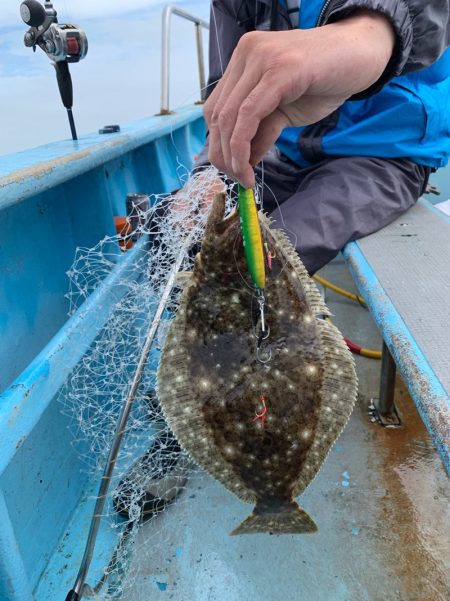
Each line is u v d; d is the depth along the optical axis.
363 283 0.69
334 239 0.82
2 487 0.62
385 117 0.90
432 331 0.55
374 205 0.86
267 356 0.48
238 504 0.80
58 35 0.76
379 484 0.82
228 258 0.47
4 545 0.46
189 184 0.73
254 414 0.49
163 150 1.25
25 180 0.57
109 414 0.81
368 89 0.54
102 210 0.92
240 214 0.40
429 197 1.62
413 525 0.75
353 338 1.23
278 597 0.66
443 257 0.75
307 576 0.69
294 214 0.85
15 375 0.67
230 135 0.38
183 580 0.69
